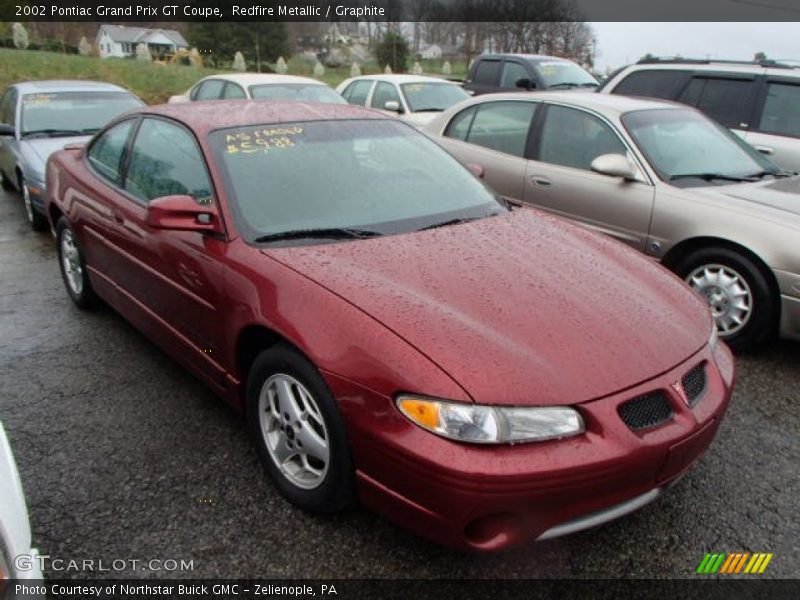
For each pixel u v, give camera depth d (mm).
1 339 4273
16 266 5801
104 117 7691
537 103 5582
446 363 2152
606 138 5051
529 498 2049
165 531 2562
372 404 2207
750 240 4137
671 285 2941
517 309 2459
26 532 1668
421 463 2082
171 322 3387
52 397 3553
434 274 2652
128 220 3607
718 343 2775
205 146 3195
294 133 3439
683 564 2465
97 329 4445
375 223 3072
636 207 4703
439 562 2436
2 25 31266
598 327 2424
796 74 6707
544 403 2104
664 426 2264
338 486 2432
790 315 4055
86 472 2910
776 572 2438
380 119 3871
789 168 6598
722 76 7148
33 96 7672
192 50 32156
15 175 7387
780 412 3574
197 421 3330
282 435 2680
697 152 5004
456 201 3428
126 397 3557
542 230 3293
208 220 2938
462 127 6180
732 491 2881
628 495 2207
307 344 2395
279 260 2713
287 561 2430
